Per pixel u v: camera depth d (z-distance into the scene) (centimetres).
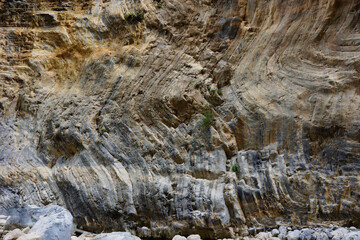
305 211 731
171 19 1066
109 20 1128
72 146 976
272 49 911
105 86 1020
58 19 1216
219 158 845
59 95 1073
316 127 782
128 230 826
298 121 806
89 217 864
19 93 1135
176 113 930
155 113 941
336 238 643
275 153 806
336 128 764
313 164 766
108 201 856
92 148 946
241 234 746
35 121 1070
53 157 1003
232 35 994
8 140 1059
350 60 802
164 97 942
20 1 1280
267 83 882
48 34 1189
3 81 1151
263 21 974
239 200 782
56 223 602
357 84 783
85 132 973
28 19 1252
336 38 838
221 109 914
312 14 886
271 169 791
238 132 873
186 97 927
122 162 909
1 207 901
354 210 691
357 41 810
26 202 913
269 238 698
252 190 775
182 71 977
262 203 764
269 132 830
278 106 840
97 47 1106
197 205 790
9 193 930
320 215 718
